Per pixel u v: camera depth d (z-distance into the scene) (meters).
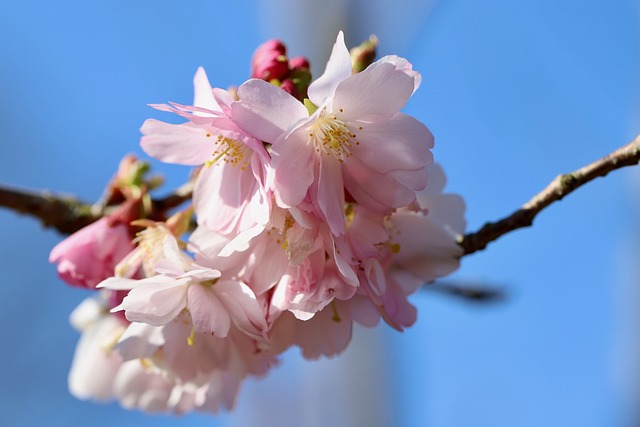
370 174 0.37
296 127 0.36
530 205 0.39
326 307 0.39
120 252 0.41
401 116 0.37
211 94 0.37
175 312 0.37
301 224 0.36
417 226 0.39
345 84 0.36
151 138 0.38
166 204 0.44
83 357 0.45
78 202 0.47
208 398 0.41
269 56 0.40
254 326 0.37
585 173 0.39
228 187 0.38
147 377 0.43
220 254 0.36
